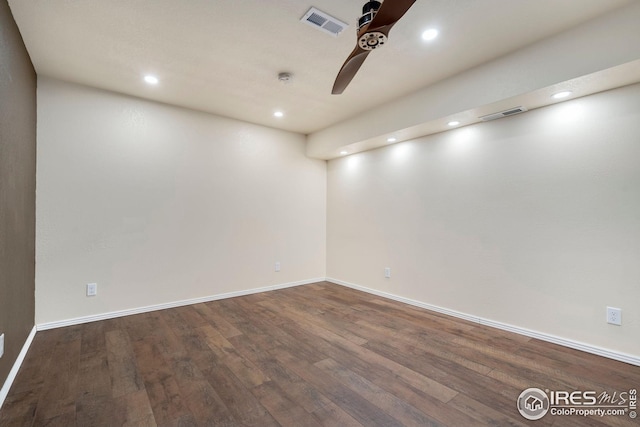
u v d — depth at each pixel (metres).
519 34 2.27
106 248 3.22
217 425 1.61
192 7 1.97
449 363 2.29
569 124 2.57
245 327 3.02
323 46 2.43
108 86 3.14
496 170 3.03
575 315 2.54
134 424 1.62
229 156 4.10
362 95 3.39
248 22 2.13
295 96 3.41
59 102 2.98
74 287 3.05
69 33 2.24
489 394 1.89
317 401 1.82
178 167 3.69
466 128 3.28
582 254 2.50
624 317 2.30
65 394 1.87
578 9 2.00
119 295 3.30
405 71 2.83
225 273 4.06
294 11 2.02
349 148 4.34
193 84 3.11
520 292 2.86
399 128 3.44
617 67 2.03
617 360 2.31
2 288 1.82
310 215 4.96
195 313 3.43
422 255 3.70
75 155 3.05
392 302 3.91
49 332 2.82
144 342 2.64
